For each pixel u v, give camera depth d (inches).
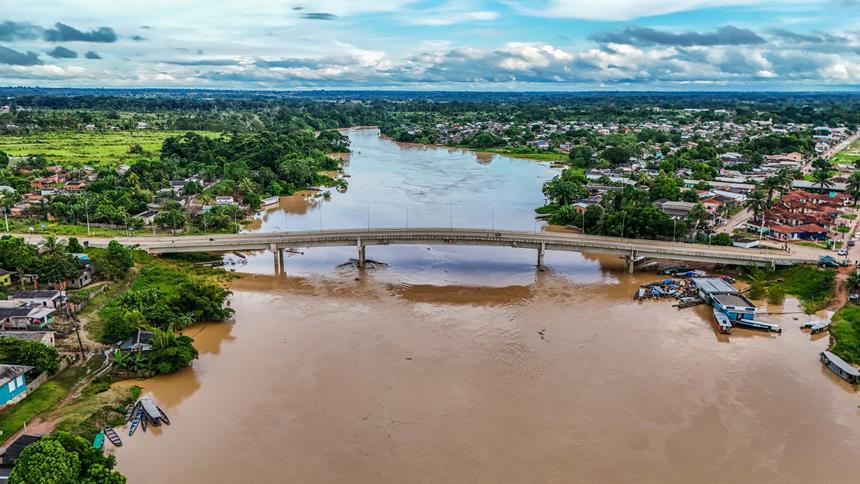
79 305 4825.3
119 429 3353.8
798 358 4220.0
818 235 7066.9
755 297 5334.6
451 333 4658.0
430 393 3737.7
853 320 4640.8
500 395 3715.6
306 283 5920.3
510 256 6894.7
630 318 4965.6
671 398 3678.6
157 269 5831.7
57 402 3518.7
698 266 6314.0
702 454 3144.7
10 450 2881.4
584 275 6176.2
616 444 3223.4
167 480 2930.6
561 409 3558.1
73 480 2511.1
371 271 6323.8
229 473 2992.1
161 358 3934.5
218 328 4749.0
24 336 4079.7
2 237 6373.0
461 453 3152.1
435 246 7317.9
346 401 3644.2
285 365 4109.3
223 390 3772.1
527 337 4579.2
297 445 3216.0
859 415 3511.3
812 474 2997.0
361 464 3065.9
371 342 4488.2
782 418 3469.5
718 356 4247.0
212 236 6619.1
